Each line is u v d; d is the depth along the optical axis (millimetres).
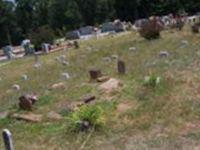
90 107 11328
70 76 18094
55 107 12977
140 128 10336
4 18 89750
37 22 91750
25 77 20938
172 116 10672
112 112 11570
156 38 26344
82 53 27156
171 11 74375
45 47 37250
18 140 10906
